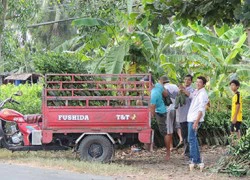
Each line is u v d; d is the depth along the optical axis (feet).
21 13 54.34
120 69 45.19
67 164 32.27
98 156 34.04
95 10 46.42
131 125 33.94
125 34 47.75
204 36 51.01
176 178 29.63
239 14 26.00
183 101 36.14
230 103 48.37
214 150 42.14
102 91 36.22
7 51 63.82
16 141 35.32
